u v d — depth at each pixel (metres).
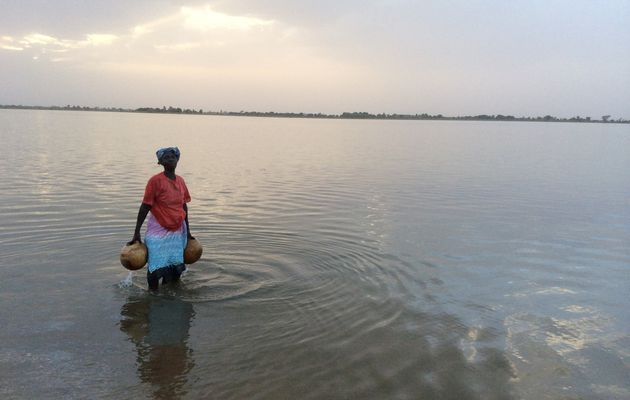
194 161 23.06
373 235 9.73
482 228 10.49
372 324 5.73
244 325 5.68
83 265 7.52
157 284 6.70
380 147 35.81
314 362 4.89
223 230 9.87
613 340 5.44
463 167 22.89
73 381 4.46
